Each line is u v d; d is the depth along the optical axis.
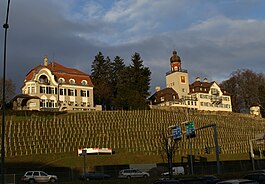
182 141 76.19
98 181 30.73
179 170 55.56
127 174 51.34
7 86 92.44
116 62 121.06
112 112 83.75
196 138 80.81
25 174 47.59
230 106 130.88
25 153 63.19
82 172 54.22
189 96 125.88
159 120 84.44
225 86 138.38
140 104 94.75
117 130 77.25
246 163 68.81
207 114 99.94
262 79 132.75
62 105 91.75
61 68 101.38
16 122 71.75
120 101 96.25
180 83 130.25
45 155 63.38
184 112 95.38
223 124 95.62
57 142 68.50
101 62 119.19
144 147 72.31
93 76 117.56
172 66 134.50
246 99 133.12
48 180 47.53
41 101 90.62
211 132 86.56
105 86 109.38
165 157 65.00
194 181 25.97
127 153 69.06
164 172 54.44
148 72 109.25
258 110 124.25
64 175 51.88
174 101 121.25
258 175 27.89
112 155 65.06
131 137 75.38
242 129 96.44
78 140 70.81
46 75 93.44
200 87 126.88
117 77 116.00
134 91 98.44
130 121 81.38
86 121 78.25
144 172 52.94
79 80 98.94
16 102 86.88
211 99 126.44
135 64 108.62
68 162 60.50
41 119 75.31
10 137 66.50
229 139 86.69
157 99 128.75
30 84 91.38
